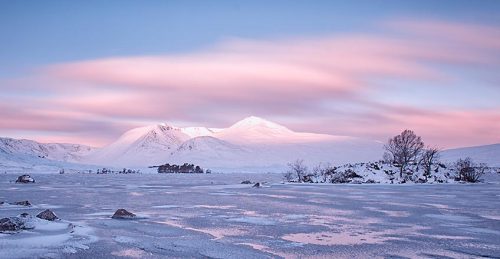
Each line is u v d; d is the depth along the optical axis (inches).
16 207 1196.5
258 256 597.6
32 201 1412.4
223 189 2214.6
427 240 725.9
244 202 1401.3
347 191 2025.1
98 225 853.8
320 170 3572.8
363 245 679.7
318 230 821.9
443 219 991.6
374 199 1549.0
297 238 735.7
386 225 893.8
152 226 847.7
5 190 2042.3
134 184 2832.2
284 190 2118.6
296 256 602.2
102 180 3666.3
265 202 1403.8
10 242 644.7
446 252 634.8
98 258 572.7
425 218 1008.9
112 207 1216.2
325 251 634.8
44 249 609.9
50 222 804.6
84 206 1243.2
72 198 1547.7
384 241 714.8
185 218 975.6
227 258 584.7
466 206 1290.6
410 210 1179.3
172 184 2864.2
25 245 628.7
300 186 2561.5
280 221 941.8
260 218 986.7
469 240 728.3
